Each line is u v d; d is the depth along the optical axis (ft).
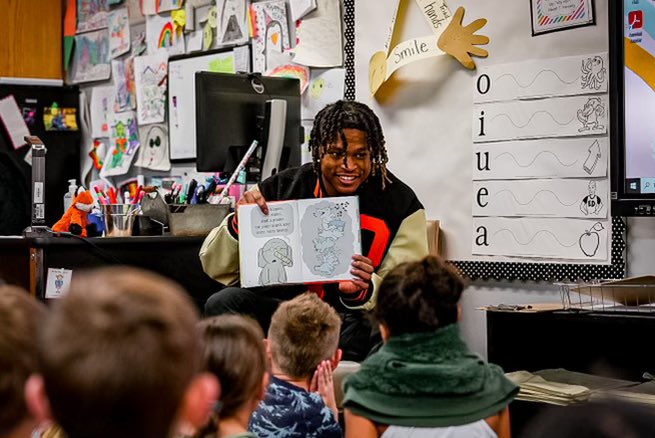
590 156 11.07
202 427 5.14
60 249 10.80
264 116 13.02
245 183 13.05
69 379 2.69
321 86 14.12
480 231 12.09
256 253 9.89
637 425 3.18
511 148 11.78
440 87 12.56
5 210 17.72
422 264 6.52
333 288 10.14
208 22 16.22
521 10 11.70
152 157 17.48
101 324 2.73
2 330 3.54
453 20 12.30
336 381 9.01
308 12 14.28
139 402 2.72
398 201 10.19
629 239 10.77
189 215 11.55
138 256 11.19
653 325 8.86
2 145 17.75
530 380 9.36
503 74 11.85
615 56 10.39
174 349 2.77
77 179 18.72
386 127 13.20
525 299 11.68
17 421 3.53
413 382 6.19
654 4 10.11
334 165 9.91
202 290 11.62
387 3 13.16
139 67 17.67
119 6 18.15
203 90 12.93
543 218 11.48
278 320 7.85
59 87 18.47
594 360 10.42
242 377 5.51
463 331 12.29
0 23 18.48
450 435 6.11
